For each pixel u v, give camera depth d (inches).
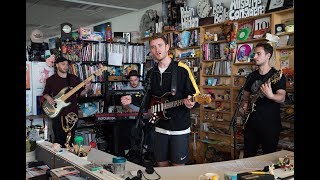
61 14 290.0
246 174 48.1
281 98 102.5
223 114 176.7
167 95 90.6
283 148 128.6
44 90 150.7
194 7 202.7
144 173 63.7
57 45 191.6
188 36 197.3
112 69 205.0
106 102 191.8
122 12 277.9
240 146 155.1
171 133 88.9
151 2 239.0
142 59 219.0
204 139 181.8
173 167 68.8
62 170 63.1
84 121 189.5
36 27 376.2
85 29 191.9
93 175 57.4
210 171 65.8
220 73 175.8
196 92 89.7
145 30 244.4
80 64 189.8
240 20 163.9
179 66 91.3
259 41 157.0
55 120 144.1
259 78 110.6
